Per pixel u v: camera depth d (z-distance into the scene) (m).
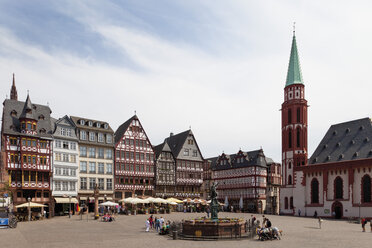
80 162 62.81
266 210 87.50
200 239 27.66
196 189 82.81
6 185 51.59
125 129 71.44
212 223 28.67
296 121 75.06
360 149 60.62
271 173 91.88
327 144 68.81
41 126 57.69
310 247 23.98
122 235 30.77
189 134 83.75
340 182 61.47
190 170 81.88
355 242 26.84
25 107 54.97
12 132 53.22
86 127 64.56
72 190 60.44
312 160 68.88
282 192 74.81
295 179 70.44
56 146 58.81
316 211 65.00
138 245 24.44
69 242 25.89
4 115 54.19
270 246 24.27
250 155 90.69
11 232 32.62
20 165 53.19
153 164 74.56
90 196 63.25
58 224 40.81
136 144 72.38
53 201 56.75
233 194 92.25
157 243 25.56
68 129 61.41
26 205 44.66
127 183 69.69
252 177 86.50
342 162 61.09
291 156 74.44
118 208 59.66
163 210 61.88
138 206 69.06
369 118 63.91
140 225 40.19
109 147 67.75
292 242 26.64
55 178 57.72
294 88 76.31
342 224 46.97
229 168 94.31
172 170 78.44
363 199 57.22
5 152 52.22
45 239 27.61
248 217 57.72
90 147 64.81
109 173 67.00
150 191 73.69
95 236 29.81
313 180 66.75
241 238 28.41
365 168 57.34
